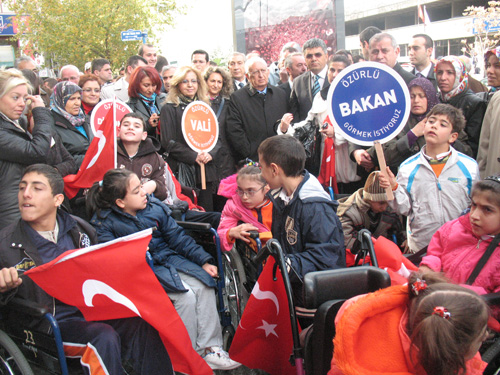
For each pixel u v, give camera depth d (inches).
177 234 142.6
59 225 115.6
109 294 101.9
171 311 107.0
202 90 213.6
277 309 105.0
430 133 136.6
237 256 142.1
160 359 110.2
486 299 96.6
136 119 164.2
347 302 76.6
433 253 123.5
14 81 142.3
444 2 1397.6
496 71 174.4
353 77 139.4
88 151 158.6
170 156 207.9
